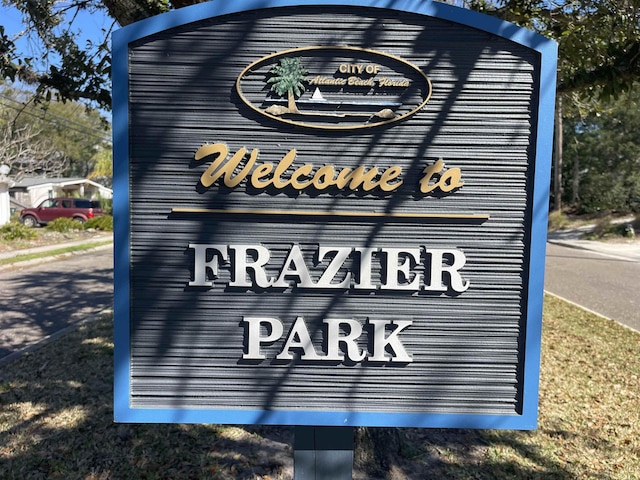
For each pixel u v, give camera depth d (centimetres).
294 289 236
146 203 232
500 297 235
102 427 426
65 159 4206
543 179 229
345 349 238
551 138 228
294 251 233
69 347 640
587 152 2983
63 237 2272
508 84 229
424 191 230
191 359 237
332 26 229
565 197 3734
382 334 236
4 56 408
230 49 229
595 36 398
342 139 231
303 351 237
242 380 238
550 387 535
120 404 235
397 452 393
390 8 227
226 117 230
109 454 385
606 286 1238
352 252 234
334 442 255
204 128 231
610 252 2055
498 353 236
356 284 234
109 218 2734
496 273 234
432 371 237
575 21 409
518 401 237
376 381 238
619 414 471
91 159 5256
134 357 237
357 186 231
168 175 232
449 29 229
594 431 438
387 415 237
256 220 233
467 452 401
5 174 2581
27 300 984
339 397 239
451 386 238
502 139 230
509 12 423
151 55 229
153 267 234
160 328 236
